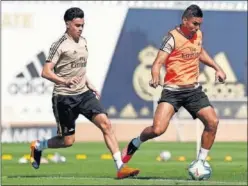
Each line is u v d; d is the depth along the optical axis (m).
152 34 80.06
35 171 44.53
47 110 78.50
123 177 34.06
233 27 82.38
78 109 35.47
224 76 36.25
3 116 77.88
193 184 30.59
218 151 65.94
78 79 35.12
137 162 52.91
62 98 35.38
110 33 79.56
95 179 33.00
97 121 34.97
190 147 70.62
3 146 70.75
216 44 82.00
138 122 79.69
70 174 42.25
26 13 77.94
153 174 42.16
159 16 80.19
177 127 79.75
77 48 34.69
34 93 78.25
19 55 78.00
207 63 36.28
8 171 44.38
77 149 67.25
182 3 80.62
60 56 34.62
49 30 78.19
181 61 34.56
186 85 34.72
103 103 79.50
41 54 78.38
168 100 34.81
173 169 46.44
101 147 69.94
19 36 77.88
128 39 79.75
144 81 79.88
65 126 36.31
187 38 34.44
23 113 78.19
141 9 79.94
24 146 70.81
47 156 57.72
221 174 42.31
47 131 78.50
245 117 81.44
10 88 77.88
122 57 79.69
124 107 79.69
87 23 79.06
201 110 34.94
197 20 34.09
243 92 81.81
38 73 78.19
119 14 79.62
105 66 79.44
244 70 82.38
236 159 56.69
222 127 81.00
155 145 73.19
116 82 79.62
